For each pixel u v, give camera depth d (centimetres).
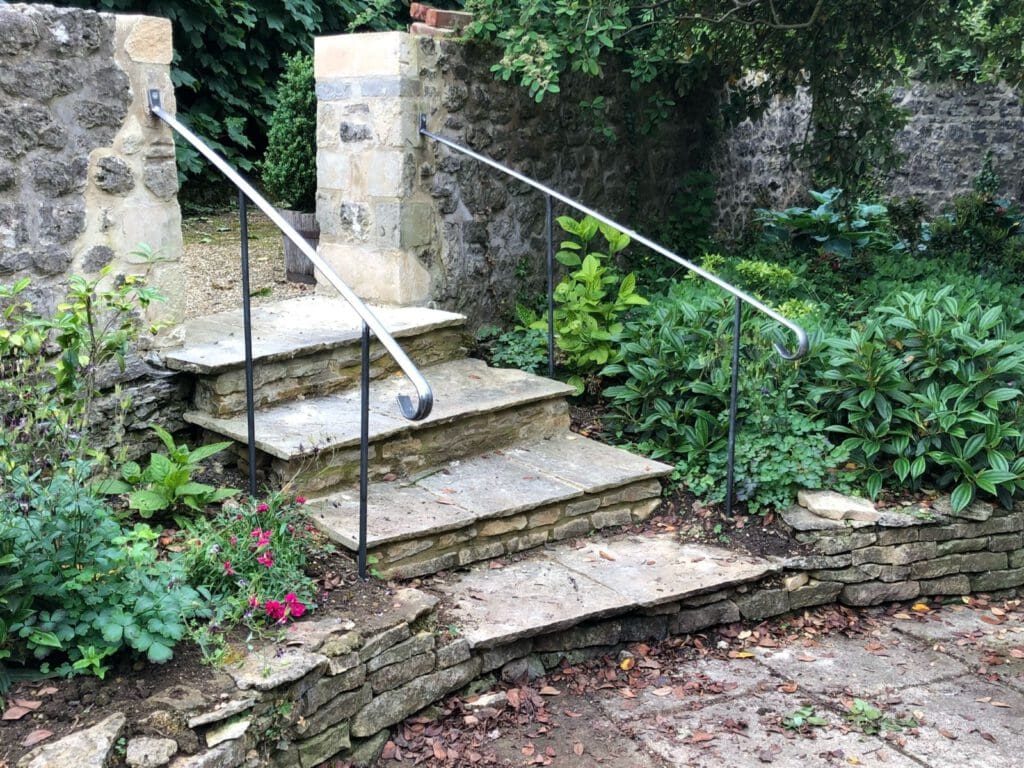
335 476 321
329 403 360
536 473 352
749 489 350
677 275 573
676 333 407
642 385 396
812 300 505
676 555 329
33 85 286
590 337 418
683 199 630
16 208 288
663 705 272
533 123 496
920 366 384
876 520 342
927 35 547
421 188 434
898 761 248
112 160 312
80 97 299
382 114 420
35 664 213
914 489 364
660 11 525
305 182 521
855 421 370
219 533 268
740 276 518
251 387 303
